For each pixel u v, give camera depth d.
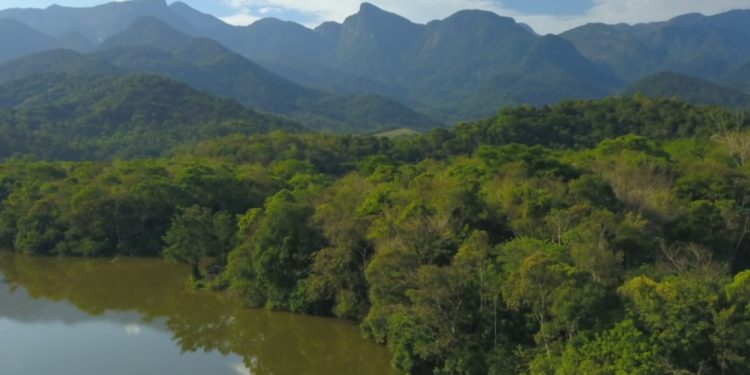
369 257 54.47
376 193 62.12
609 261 40.28
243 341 53.66
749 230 53.56
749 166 68.75
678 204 54.25
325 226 58.19
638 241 46.34
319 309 57.75
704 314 33.78
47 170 104.25
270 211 61.09
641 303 35.03
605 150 81.19
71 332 55.75
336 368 48.22
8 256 87.94
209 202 90.38
